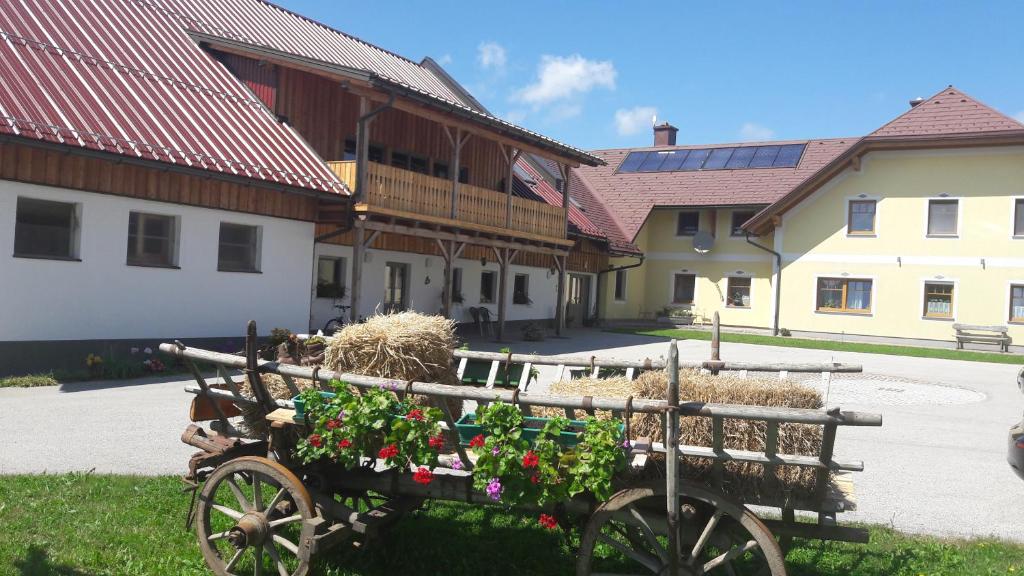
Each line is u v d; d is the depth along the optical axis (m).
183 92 14.72
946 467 8.23
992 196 26.94
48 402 9.66
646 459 3.92
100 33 14.84
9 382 10.73
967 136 26.56
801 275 29.83
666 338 25.81
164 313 13.12
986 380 17.27
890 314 28.34
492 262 23.55
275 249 15.03
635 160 37.00
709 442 4.16
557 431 3.88
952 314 27.47
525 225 20.89
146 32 16.09
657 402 3.78
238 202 14.18
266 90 16.73
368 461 4.80
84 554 4.68
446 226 17.80
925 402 13.25
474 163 23.11
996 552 5.39
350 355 4.85
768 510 5.94
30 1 14.18
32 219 11.43
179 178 13.15
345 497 4.90
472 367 5.71
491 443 3.87
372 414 4.08
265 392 4.62
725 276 32.19
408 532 5.18
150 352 12.74
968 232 27.25
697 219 32.81
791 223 29.98
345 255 18.02
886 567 4.95
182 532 5.12
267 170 14.17
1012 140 26.17
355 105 18.72
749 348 23.94
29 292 11.33
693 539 4.05
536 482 3.84
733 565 4.84
